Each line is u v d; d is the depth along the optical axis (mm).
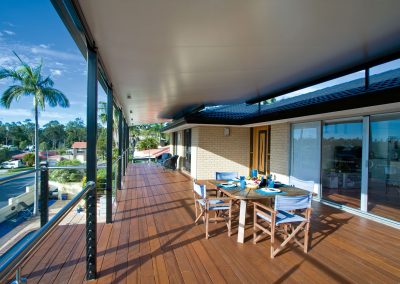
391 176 4605
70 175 12469
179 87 5469
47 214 3145
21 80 13164
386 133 4699
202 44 3049
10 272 783
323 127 6238
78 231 3922
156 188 7664
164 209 5352
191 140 10320
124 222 4520
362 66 4188
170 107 9086
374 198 4902
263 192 3920
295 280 2738
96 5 2094
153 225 4359
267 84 5535
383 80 4977
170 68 3979
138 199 6242
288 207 3324
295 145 7215
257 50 3311
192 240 3738
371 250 3488
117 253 3312
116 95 6195
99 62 3473
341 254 3357
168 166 11836
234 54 3432
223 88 5824
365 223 4613
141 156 22625
